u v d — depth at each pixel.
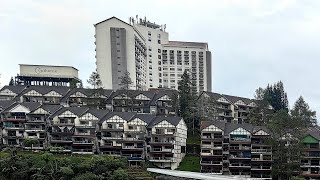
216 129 136.88
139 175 110.75
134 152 133.62
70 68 195.25
